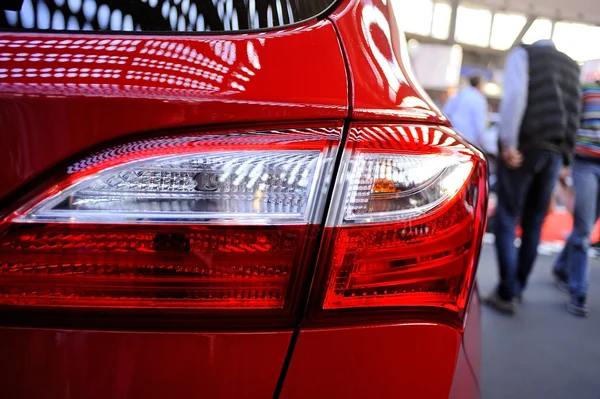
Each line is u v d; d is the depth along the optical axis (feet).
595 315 9.56
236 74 2.23
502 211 9.21
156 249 1.99
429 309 2.24
